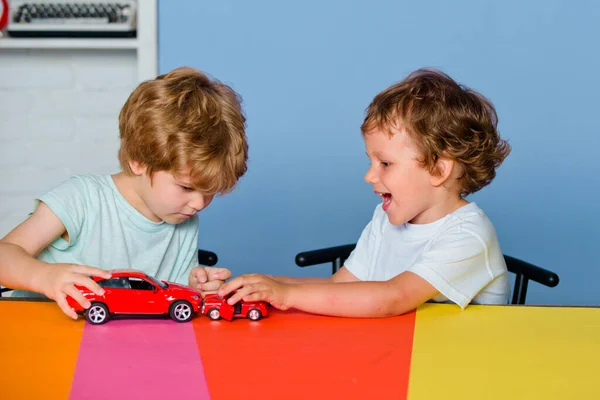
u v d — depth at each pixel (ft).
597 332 2.97
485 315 3.23
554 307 3.38
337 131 8.22
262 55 8.12
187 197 3.88
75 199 4.20
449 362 2.59
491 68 8.09
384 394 2.29
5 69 8.41
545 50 8.04
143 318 3.06
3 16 7.87
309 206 8.31
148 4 7.92
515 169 8.21
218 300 3.07
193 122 3.69
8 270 3.28
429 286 3.47
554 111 8.11
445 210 4.17
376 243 4.66
